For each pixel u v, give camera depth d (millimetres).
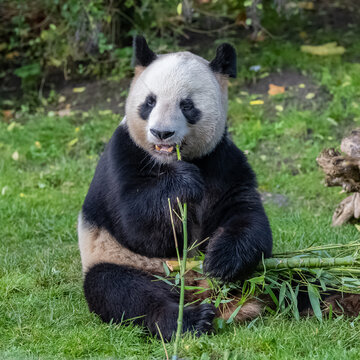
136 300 9000
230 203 9781
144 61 9664
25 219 14609
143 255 9586
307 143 17312
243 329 8844
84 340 8609
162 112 8852
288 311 9422
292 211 14656
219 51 9617
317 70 19859
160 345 8461
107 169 9836
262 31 21719
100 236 9812
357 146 11867
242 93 19219
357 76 19188
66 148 18469
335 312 9383
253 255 9203
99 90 20703
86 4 21281
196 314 8781
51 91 20766
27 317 9477
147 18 21969
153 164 9406
